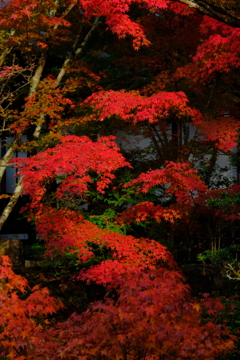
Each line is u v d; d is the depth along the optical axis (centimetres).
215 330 427
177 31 1123
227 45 895
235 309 644
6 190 1379
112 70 1295
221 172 1308
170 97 852
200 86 1069
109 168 784
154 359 410
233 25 578
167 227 1132
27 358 438
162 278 491
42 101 940
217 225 1053
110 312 413
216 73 1053
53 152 809
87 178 840
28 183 780
